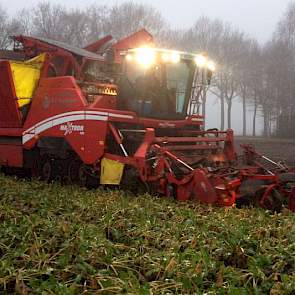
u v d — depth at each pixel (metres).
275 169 10.43
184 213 7.60
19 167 13.53
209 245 5.82
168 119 12.04
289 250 5.58
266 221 7.22
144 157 10.08
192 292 4.52
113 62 12.98
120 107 11.95
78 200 8.77
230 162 11.33
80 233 6.06
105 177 10.93
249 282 4.77
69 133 11.70
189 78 12.19
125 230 6.72
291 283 4.45
